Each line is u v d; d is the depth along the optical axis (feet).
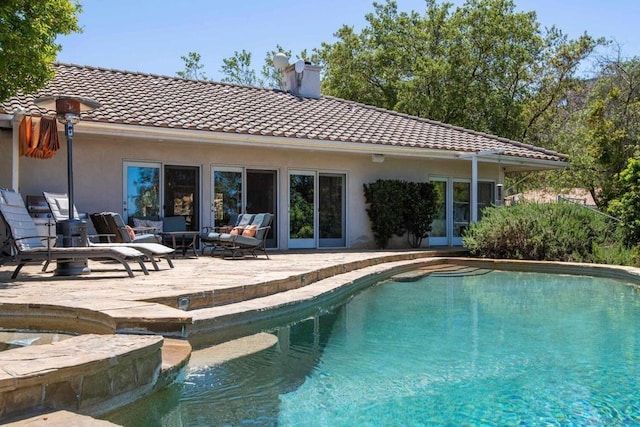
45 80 25.34
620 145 65.57
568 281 33.30
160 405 10.89
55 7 24.14
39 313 15.53
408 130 53.72
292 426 9.87
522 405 11.29
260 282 21.24
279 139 40.73
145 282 21.25
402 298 26.43
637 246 39.32
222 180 43.62
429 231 52.85
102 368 9.61
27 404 8.40
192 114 41.42
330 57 103.55
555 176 88.58
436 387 12.44
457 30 91.45
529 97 98.37
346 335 17.92
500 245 43.06
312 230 48.16
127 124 35.12
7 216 23.16
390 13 100.78
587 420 10.57
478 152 49.37
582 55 94.17
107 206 38.83
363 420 10.32
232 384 12.23
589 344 16.78
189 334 16.03
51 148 29.17
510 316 21.58
